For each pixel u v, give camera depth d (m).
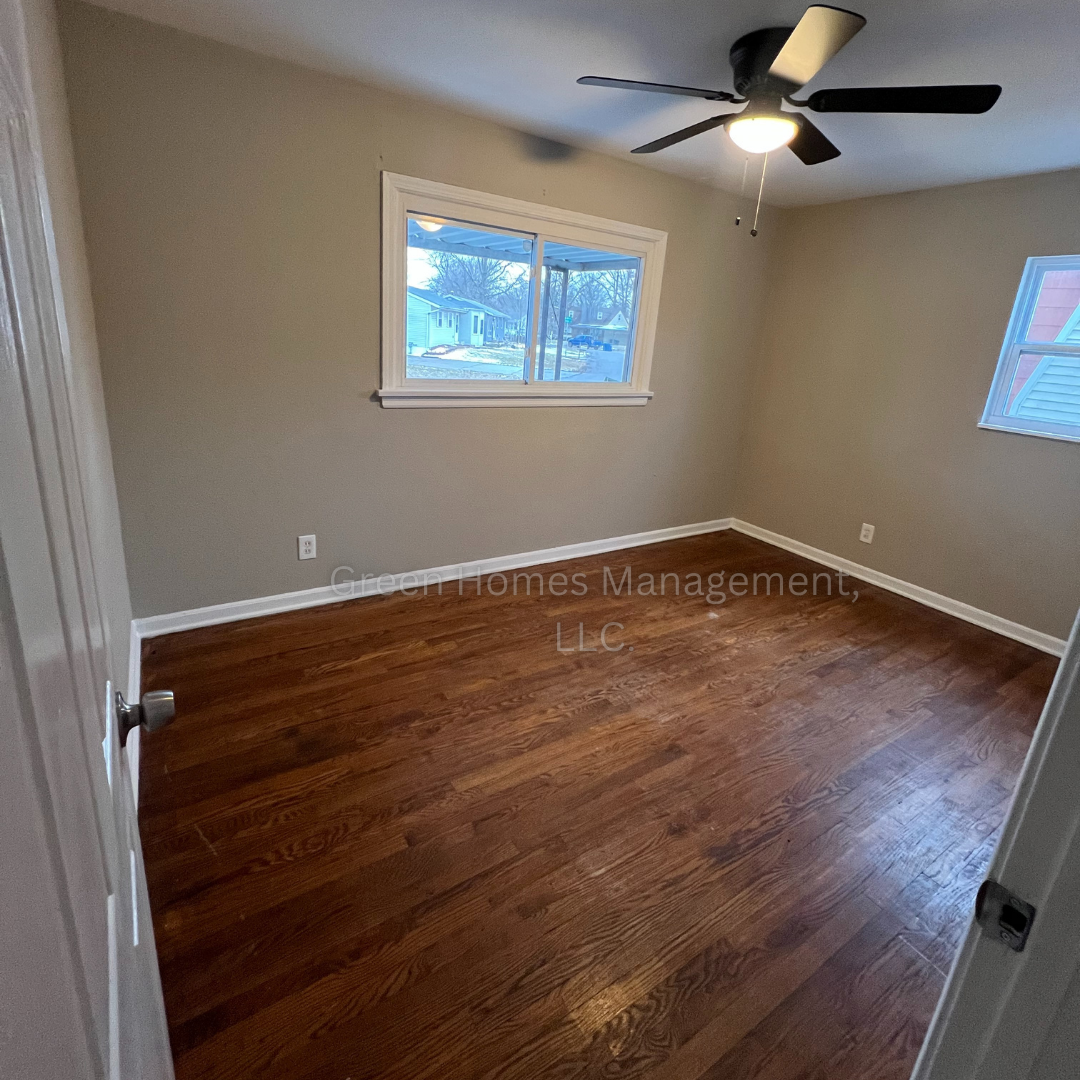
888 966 1.51
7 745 0.27
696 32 2.00
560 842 1.79
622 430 3.96
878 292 3.71
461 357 3.29
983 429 3.32
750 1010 1.39
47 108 1.49
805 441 4.22
